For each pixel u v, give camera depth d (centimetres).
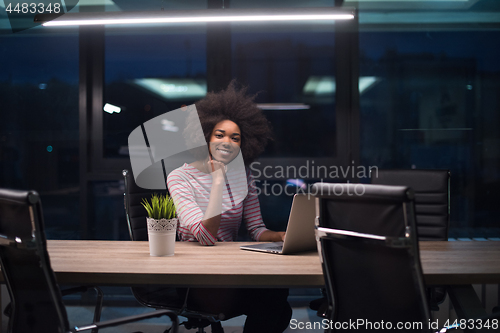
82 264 131
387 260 103
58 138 307
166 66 305
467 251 154
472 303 118
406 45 303
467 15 301
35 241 97
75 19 225
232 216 189
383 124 305
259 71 306
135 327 253
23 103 306
